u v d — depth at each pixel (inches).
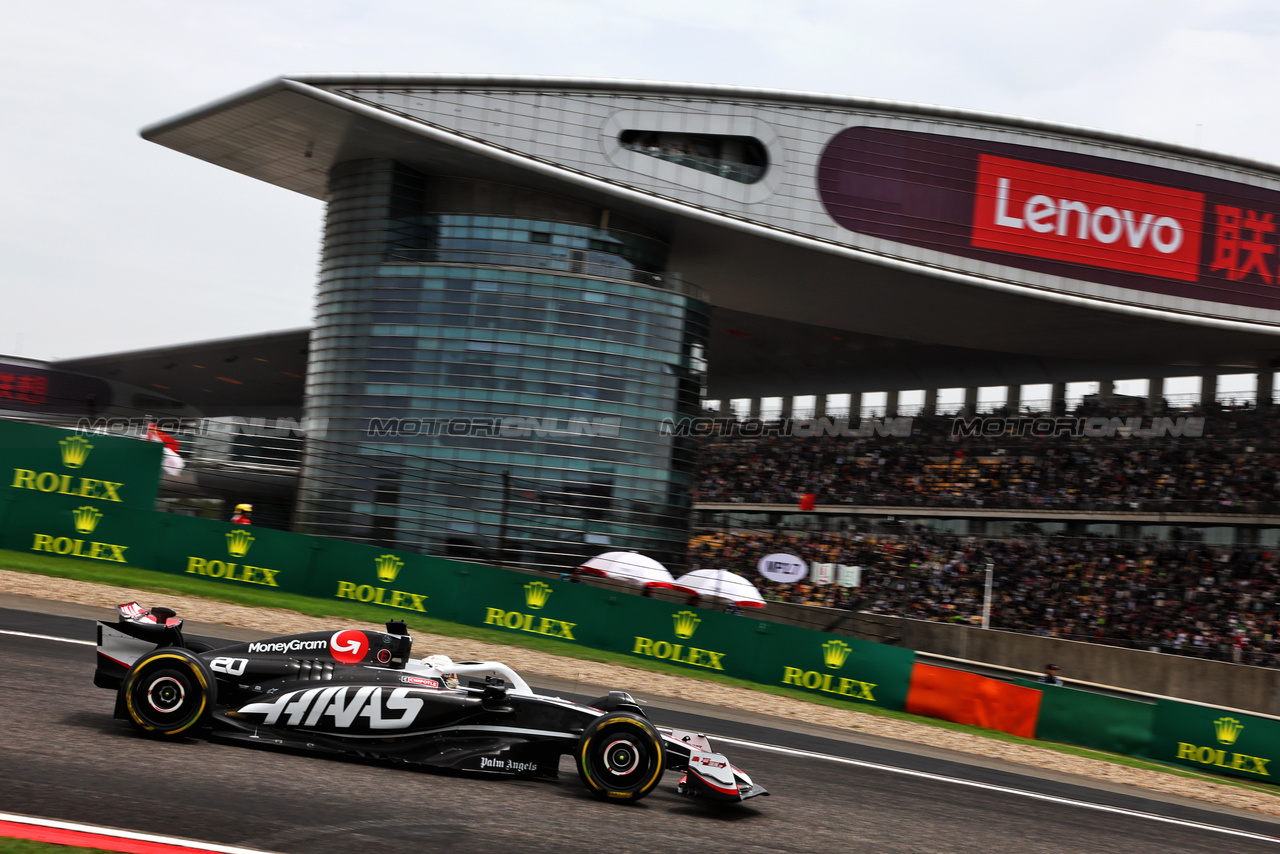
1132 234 1331.2
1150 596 1224.2
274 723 275.7
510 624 764.0
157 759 253.9
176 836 205.2
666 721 480.4
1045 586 1296.8
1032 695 665.0
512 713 291.1
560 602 765.9
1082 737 649.6
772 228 1226.0
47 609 532.4
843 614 1115.3
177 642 289.7
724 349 2064.5
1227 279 1363.2
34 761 239.5
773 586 1444.4
